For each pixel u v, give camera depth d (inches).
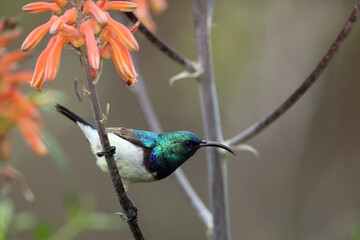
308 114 518.0
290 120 518.9
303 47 494.0
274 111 232.8
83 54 175.3
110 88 556.1
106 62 554.6
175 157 249.1
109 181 591.5
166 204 580.4
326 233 507.5
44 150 286.2
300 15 494.9
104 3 175.9
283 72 495.5
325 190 522.3
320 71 223.0
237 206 527.5
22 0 443.2
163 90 552.1
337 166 522.3
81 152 586.6
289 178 520.4
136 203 584.1
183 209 577.6
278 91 496.4
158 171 249.6
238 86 509.7
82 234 579.8
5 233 264.7
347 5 492.7
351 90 514.6
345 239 401.4
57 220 580.4
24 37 489.7
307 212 520.4
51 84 550.3
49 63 168.4
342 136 521.3
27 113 283.0
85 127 244.7
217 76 513.7
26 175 577.6
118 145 242.5
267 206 524.7
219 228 257.0
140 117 553.3
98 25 173.2
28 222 292.8
